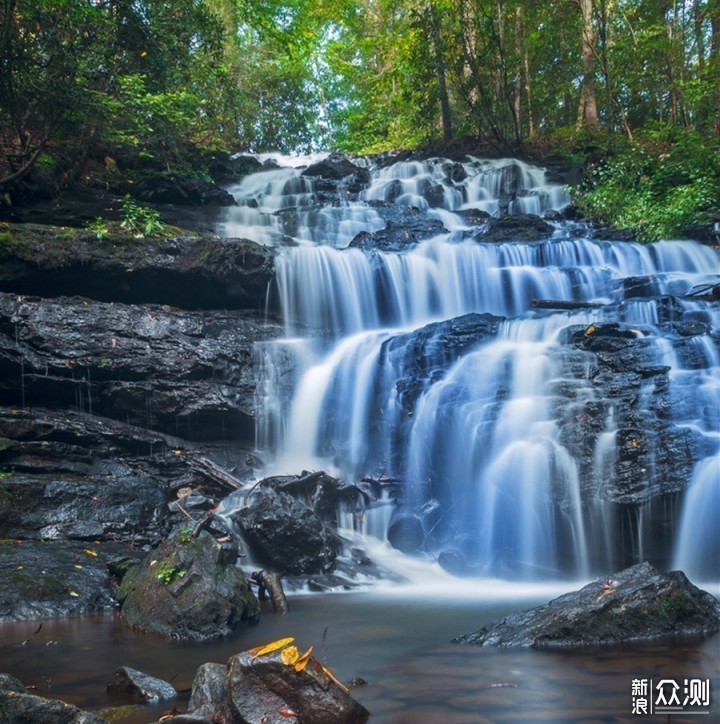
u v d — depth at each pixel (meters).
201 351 10.60
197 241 11.77
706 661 4.52
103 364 10.13
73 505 8.24
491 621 5.89
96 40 14.20
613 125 24.69
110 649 5.30
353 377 10.62
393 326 12.96
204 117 21.23
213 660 4.98
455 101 26.31
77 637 5.66
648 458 7.82
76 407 10.20
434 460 9.19
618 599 5.22
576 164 20.42
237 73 26.19
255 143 27.25
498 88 23.48
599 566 7.89
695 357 8.89
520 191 19.22
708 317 10.14
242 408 10.47
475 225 17.22
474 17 23.28
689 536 7.70
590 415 8.22
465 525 8.64
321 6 26.86
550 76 27.17
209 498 9.09
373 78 27.89
